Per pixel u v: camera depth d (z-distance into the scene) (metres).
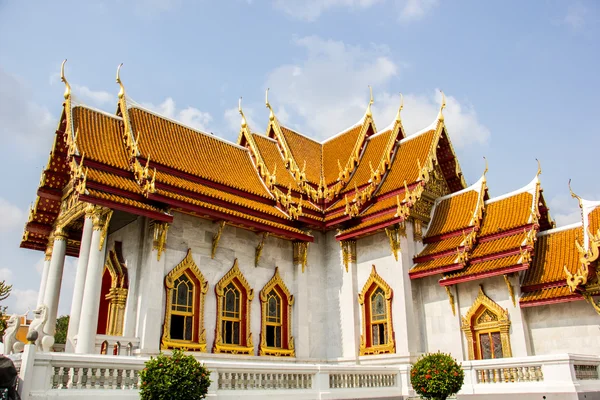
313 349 29.11
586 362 19.55
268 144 36.03
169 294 24.20
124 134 27.31
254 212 28.36
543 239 26.42
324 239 31.80
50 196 28.25
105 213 22.78
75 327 21.91
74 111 26.33
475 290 26.03
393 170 32.12
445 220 29.38
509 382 19.75
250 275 28.08
